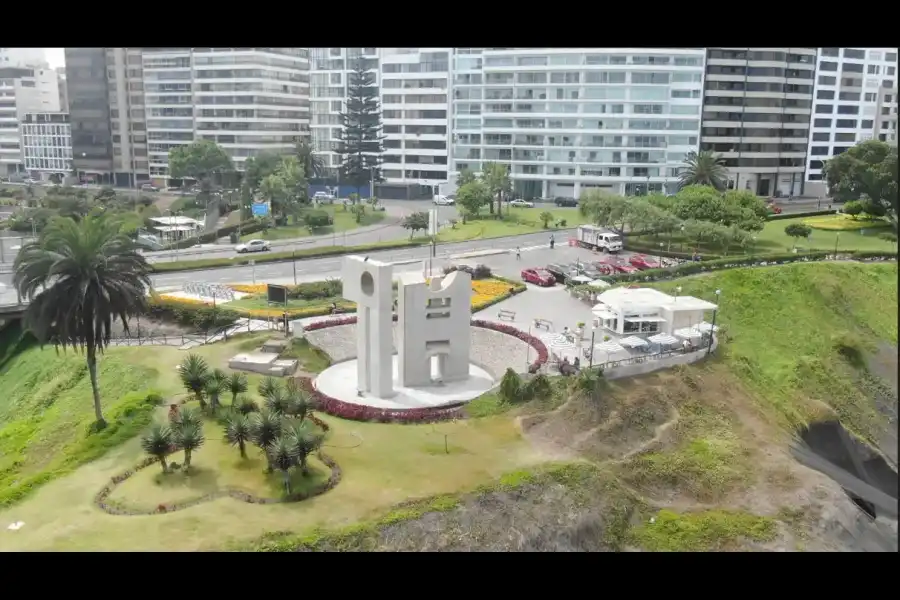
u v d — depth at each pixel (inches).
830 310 3309.5
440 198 6451.8
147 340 2728.8
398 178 6919.3
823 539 1787.6
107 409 2146.9
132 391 2230.6
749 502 1899.6
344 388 2244.1
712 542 1721.2
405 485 1690.5
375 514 1568.7
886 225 4682.6
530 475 1748.3
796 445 2308.1
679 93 5964.6
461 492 1663.4
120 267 1963.6
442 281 2324.1
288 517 1546.5
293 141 7568.9
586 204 4237.2
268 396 1948.8
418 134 6776.6
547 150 6205.7
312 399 2046.0
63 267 1881.2
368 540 1493.6
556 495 1713.8
